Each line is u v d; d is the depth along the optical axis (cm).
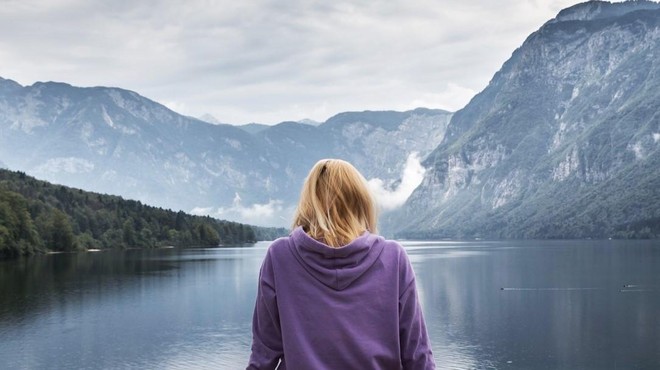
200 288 9800
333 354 424
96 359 5000
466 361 5097
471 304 8469
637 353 5403
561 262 16525
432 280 11844
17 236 16162
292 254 443
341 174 459
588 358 5209
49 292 9088
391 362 433
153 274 12012
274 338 455
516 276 12469
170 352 5238
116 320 6794
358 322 428
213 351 5266
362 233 448
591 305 8281
